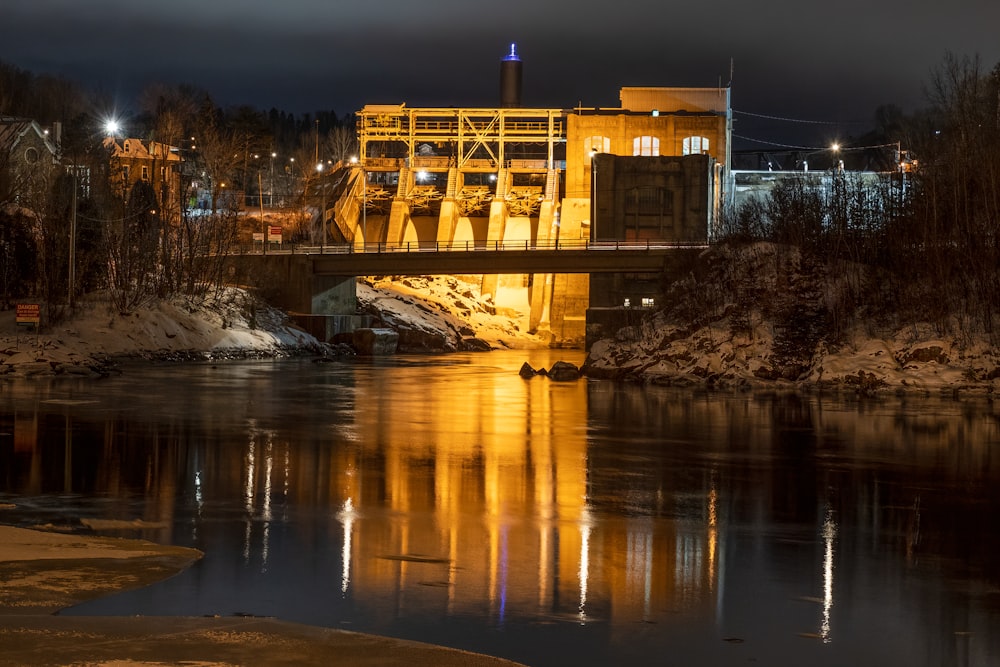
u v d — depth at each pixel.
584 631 18.45
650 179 148.25
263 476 33.41
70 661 15.16
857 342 77.12
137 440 41.03
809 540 25.77
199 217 139.38
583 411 56.09
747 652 17.67
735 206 146.62
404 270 125.75
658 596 20.61
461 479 33.56
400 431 45.81
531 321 179.00
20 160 123.06
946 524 27.84
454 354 136.50
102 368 78.00
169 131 165.50
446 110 199.38
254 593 20.02
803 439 44.97
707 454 40.22
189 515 27.20
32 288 103.25
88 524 25.86
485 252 122.06
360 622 18.50
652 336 86.88
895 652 17.78
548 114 196.50
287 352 113.25
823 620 19.44
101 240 108.12
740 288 86.56
